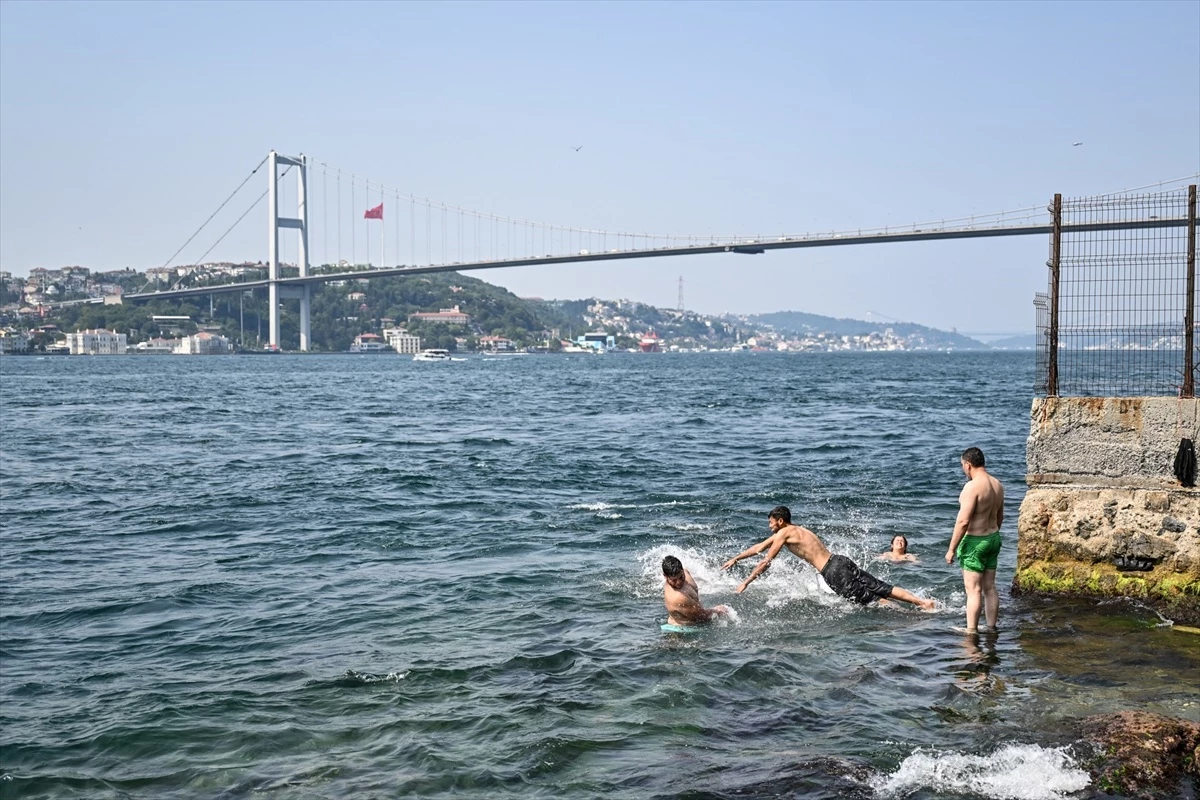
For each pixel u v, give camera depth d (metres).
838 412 39.03
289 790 6.00
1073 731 6.47
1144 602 9.37
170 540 13.54
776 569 11.17
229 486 18.78
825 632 8.88
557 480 19.05
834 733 6.61
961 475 19.12
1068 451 9.77
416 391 61.84
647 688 7.49
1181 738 6.24
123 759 6.46
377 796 5.90
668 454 23.61
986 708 6.96
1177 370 9.75
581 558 11.93
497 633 8.93
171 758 6.46
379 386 69.12
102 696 7.52
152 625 9.37
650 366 127.56
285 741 6.68
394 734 6.74
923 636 8.70
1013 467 20.45
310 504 16.48
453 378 85.06
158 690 7.62
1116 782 5.79
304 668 8.05
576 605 9.84
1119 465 9.55
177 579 11.17
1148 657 7.98
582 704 7.20
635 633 8.89
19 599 10.35
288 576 11.26
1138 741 6.18
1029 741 6.36
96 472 21.14
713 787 5.89
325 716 7.07
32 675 8.02
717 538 13.03
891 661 8.02
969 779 5.89
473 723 6.89
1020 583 9.98
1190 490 9.25
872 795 5.76
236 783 6.11
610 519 14.52
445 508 15.85
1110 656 8.03
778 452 23.84
